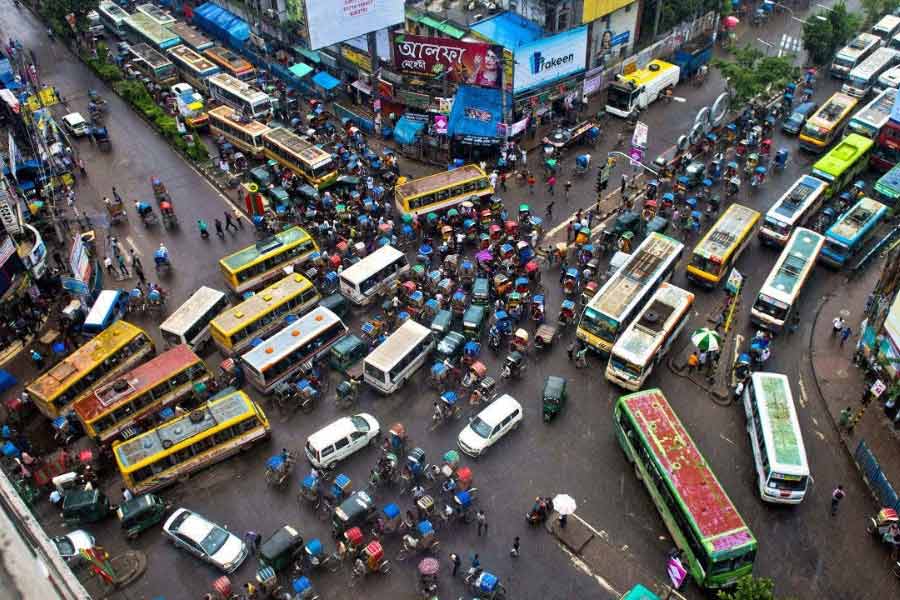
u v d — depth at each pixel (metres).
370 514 41.62
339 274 56.28
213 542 40.12
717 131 74.81
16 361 53.12
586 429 47.56
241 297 57.09
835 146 69.31
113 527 42.41
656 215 63.88
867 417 47.53
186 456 43.88
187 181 71.75
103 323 52.81
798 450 41.97
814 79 84.56
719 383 50.22
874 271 59.19
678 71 81.94
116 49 96.44
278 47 88.75
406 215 62.53
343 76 81.62
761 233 61.03
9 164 67.31
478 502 43.22
